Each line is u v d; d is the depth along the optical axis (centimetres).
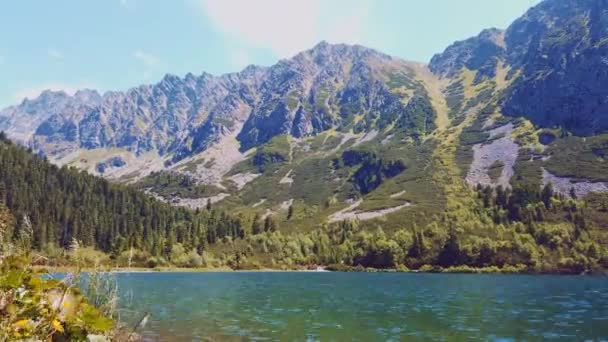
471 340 3528
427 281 11506
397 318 4703
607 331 3884
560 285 9794
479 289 8781
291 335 3725
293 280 11962
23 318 805
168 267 17300
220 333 3778
